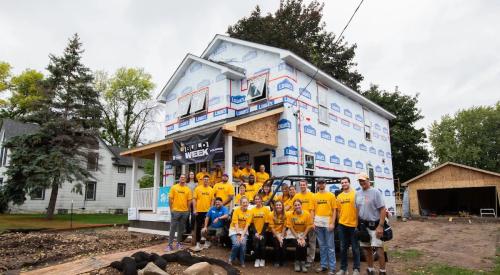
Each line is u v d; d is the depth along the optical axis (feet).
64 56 79.77
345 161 54.90
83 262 25.91
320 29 99.81
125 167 115.96
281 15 95.40
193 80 55.88
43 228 52.75
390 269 24.70
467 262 26.35
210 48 55.16
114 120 141.79
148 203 45.73
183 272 21.06
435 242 36.27
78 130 76.28
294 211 25.26
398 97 103.19
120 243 36.09
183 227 30.94
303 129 46.09
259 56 48.42
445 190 84.17
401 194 88.33
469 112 150.82
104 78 139.74
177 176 55.62
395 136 95.81
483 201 79.25
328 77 51.37
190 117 54.90
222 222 29.58
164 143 42.22
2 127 100.37
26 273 23.84
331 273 23.00
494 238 37.14
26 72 133.28
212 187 35.50
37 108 77.10
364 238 21.13
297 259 24.13
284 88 44.42
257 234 25.61
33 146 73.82
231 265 23.82
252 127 39.88
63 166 72.64
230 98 49.21
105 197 107.96
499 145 142.72
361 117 62.64
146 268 21.15
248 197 31.73
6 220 68.18
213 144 35.24
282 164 42.63
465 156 141.38
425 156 99.81
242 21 92.84
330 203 24.09
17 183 72.69
